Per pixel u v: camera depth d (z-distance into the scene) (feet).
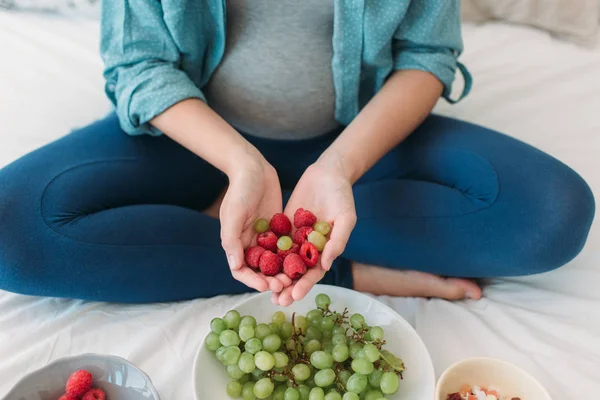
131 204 3.73
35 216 3.23
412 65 3.80
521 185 3.43
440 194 3.58
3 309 3.40
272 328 2.95
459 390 2.81
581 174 4.24
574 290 3.51
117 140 3.74
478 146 3.72
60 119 4.60
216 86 3.84
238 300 3.55
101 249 3.27
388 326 3.11
